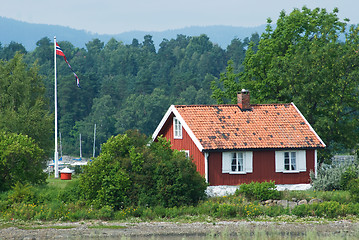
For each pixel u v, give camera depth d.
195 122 160.62
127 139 138.75
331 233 105.88
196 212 129.12
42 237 108.94
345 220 123.75
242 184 145.00
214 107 168.75
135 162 132.88
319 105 199.62
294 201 135.12
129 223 121.19
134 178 132.38
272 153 160.25
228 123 163.38
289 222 121.94
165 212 127.81
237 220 123.94
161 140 143.75
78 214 125.56
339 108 190.12
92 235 110.25
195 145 157.62
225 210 127.38
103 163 132.88
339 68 193.88
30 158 148.62
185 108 165.75
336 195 138.75
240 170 157.75
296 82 197.50
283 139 162.38
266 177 159.00
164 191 131.12
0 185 144.12
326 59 196.50
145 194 131.75
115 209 131.00
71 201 136.38
